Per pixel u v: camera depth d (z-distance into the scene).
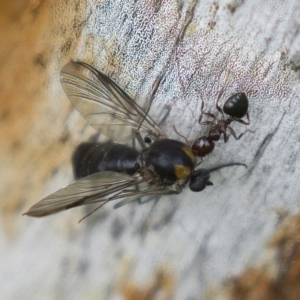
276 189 0.08
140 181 0.08
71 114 0.08
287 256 0.08
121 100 0.08
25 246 0.08
